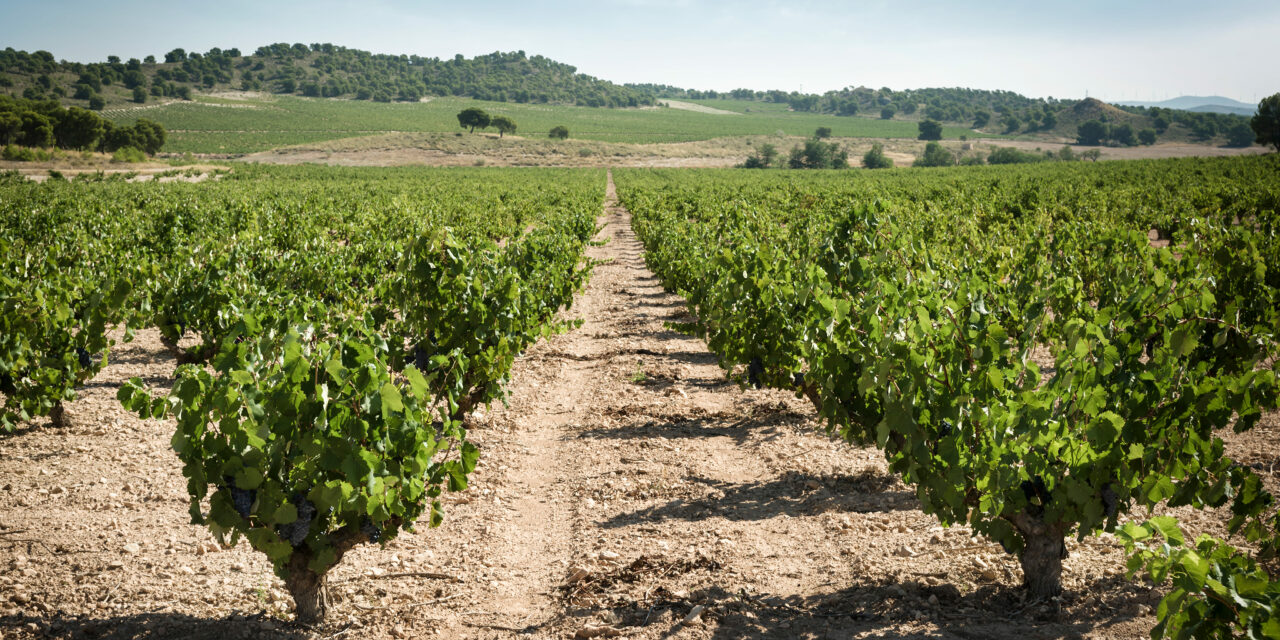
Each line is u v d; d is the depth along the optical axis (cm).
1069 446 370
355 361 372
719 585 445
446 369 560
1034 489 396
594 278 2045
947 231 1638
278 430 361
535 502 598
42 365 702
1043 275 851
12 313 679
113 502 579
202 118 16950
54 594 439
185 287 883
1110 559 447
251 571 473
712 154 15225
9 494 593
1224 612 240
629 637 389
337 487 355
